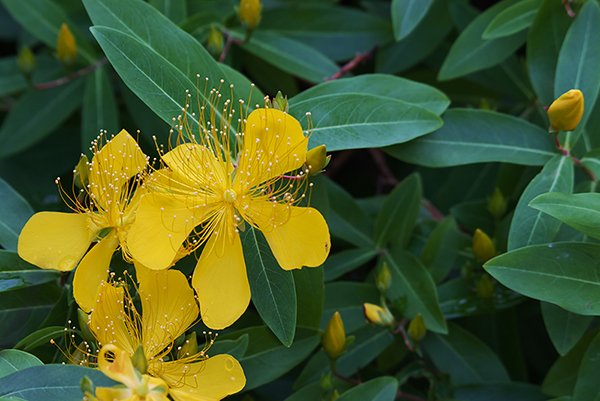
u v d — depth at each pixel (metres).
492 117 0.50
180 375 0.44
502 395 0.51
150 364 0.44
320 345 0.51
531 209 0.47
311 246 0.44
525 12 0.52
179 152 0.45
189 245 0.45
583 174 0.52
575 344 0.48
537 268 0.45
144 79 0.46
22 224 0.48
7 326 0.47
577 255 0.45
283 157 0.45
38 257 0.45
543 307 0.48
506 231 0.52
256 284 0.46
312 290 0.47
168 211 0.44
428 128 0.48
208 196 0.45
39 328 0.46
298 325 0.47
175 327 0.45
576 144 0.50
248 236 0.46
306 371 0.50
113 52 0.45
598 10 0.50
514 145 0.49
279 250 0.44
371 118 0.48
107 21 0.47
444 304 0.52
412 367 0.51
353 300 0.51
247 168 0.45
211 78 0.47
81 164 0.46
